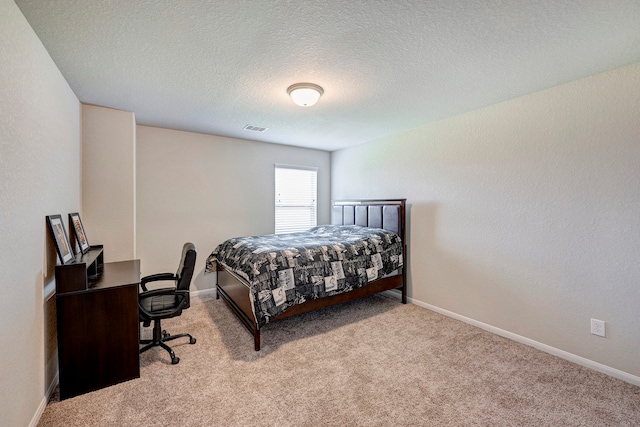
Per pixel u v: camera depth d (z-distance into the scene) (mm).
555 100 2420
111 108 2869
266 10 1471
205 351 2488
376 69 2115
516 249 2697
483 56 1935
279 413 1755
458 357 2404
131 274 2336
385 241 3518
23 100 1509
